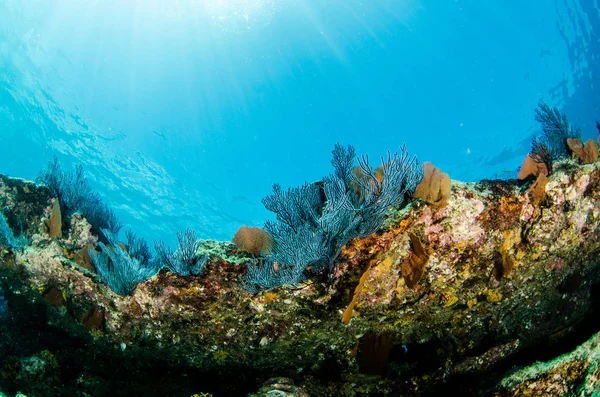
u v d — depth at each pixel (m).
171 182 10.09
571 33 9.46
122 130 9.52
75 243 1.68
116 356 1.69
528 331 1.65
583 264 1.61
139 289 1.42
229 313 1.38
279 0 10.47
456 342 1.55
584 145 1.49
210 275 1.34
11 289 1.77
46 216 1.73
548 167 1.41
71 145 8.55
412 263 1.29
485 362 1.57
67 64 8.44
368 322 1.42
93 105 9.05
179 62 10.38
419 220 1.27
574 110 10.42
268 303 1.35
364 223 1.25
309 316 1.37
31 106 7.96
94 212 1.96
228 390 1.63
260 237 1.37
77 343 1.80
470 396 1.48
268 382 1.45
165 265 1.39
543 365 1.40
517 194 1.35
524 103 11.55
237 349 1.48
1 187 1.71
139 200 9.05
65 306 1.66
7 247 1.63
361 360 1.49
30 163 8.16
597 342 1.34
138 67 9.70
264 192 12.55
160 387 1.70
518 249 1.41
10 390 1.73
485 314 1.52
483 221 1.31
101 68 9.06
